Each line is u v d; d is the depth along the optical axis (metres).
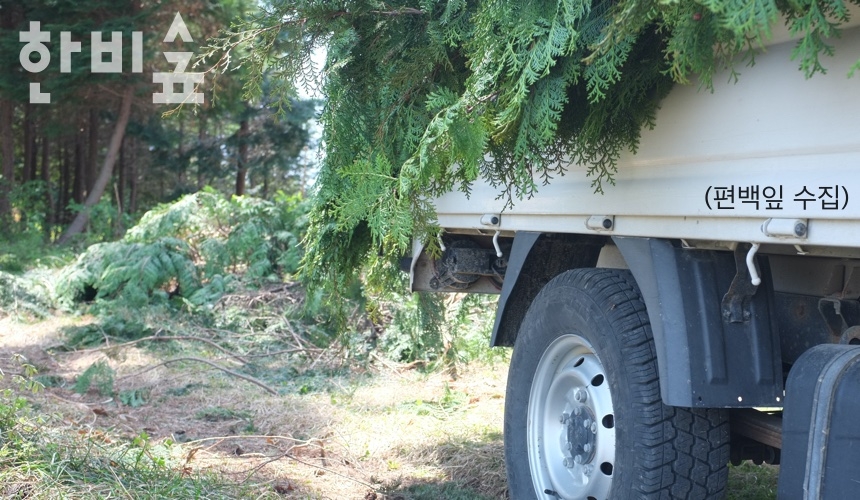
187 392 6.98
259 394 6.98
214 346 8.77
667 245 2.78
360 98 3.46
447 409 6.39
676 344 2.69
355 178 2.73
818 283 2.75
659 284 2.75
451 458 5.06
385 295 4.88
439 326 6.29
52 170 30.17
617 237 2.98
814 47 1.83
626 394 2.88
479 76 2.62
